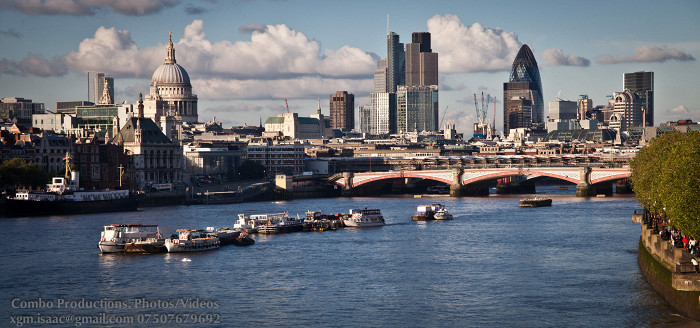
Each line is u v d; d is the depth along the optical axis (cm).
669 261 17288
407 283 19875
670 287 16662
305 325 16288
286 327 16175
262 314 17162
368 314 17038
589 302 17538
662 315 16225
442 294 18675
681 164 17738
